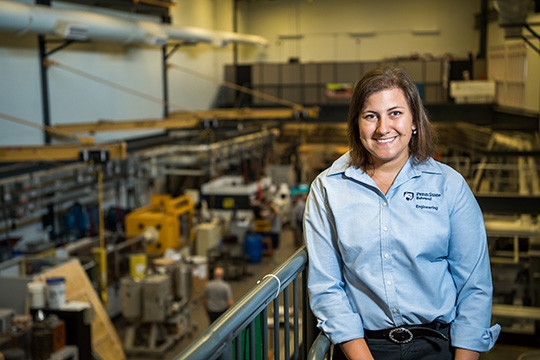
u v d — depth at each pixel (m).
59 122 13.94
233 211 15.04
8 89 12.20
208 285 9.09
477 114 20.23
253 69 23.38
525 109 15.99
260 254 14.44
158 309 8.98
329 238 1.58
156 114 18.92
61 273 8.63
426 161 1.52
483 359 6.48
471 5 24.47
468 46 24.69
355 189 1.53
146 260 10.59
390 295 1.49
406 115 1.47
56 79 13.82
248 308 1.23
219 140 17.58
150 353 9.08
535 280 7.57
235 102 23.62
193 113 16.92
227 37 19.78
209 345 1.03
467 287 1.53
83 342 7.33
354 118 1.53
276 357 1.48
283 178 19.62
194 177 18.73
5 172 11.24
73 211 13.03
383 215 1.50
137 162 14.64
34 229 12.45
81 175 12.88
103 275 9.85
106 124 13.12
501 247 7.86
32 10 11.22
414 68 21.69
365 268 1.51
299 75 22.58
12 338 6.59
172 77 20.22
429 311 1.50
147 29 15.09
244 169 16.97
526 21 13.04
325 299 1.54
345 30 25.59
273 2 26.08
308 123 22.08
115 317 10.34
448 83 21.55
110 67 16.23
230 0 24.81
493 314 7.13
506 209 7.27
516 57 17.28
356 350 1.48
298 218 15.79
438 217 1.49
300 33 26.00
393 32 25.20
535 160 9.31
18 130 12.47
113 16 15.29
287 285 1.52
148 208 12.90
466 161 12.90
